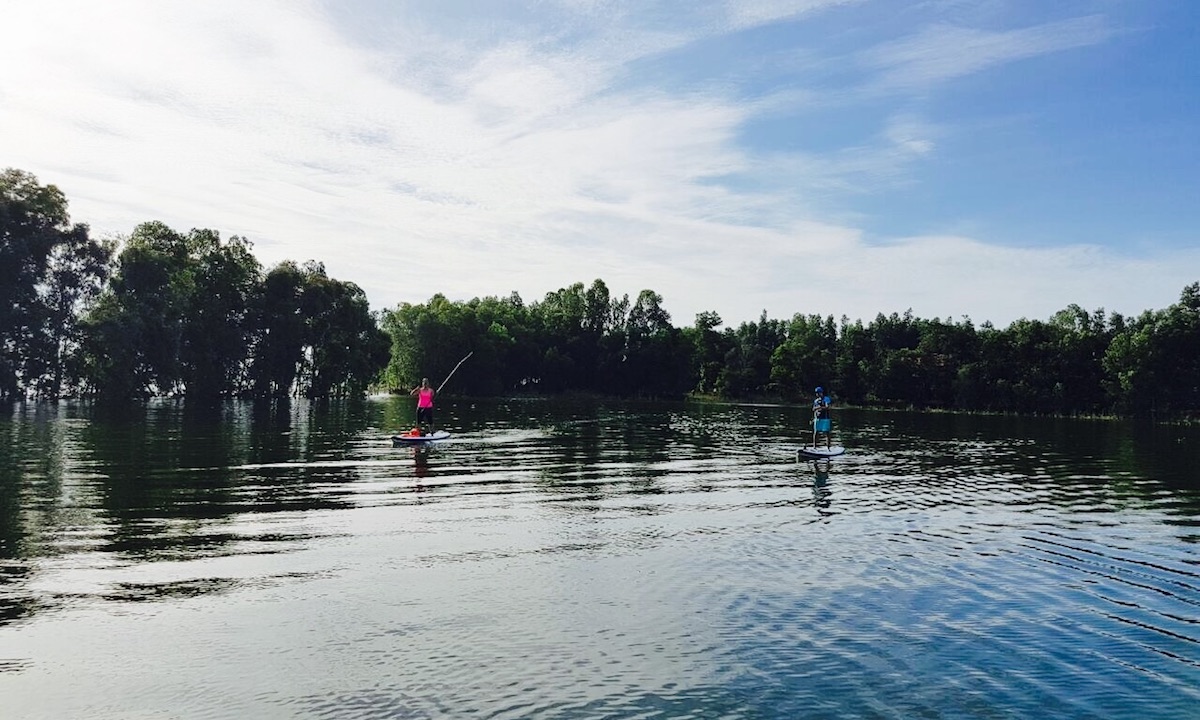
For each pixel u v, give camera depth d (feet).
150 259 255.09
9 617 35.12
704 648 32.40
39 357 241.55
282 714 26.02
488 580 41.93
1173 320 272.10
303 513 59.52
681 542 51.55
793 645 32.89
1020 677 29.91
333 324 334.24
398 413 220.43
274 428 150.20
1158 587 42.19
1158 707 27.48
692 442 134.51
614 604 38.04
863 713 26.68
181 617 35.40
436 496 68.44
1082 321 340.80
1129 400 277.85
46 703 26.76
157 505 61.98
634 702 27.25
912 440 151.12
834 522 59.31
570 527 55.93
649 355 455.63
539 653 31.60
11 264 231.30
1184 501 71.36
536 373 460.55
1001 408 326.24
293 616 35.73
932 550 50.24
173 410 217.15
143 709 26.35
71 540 49.44
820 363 396.98
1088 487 80.84
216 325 290.15
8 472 80.33
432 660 30.76
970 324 364.79
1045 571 45.29
